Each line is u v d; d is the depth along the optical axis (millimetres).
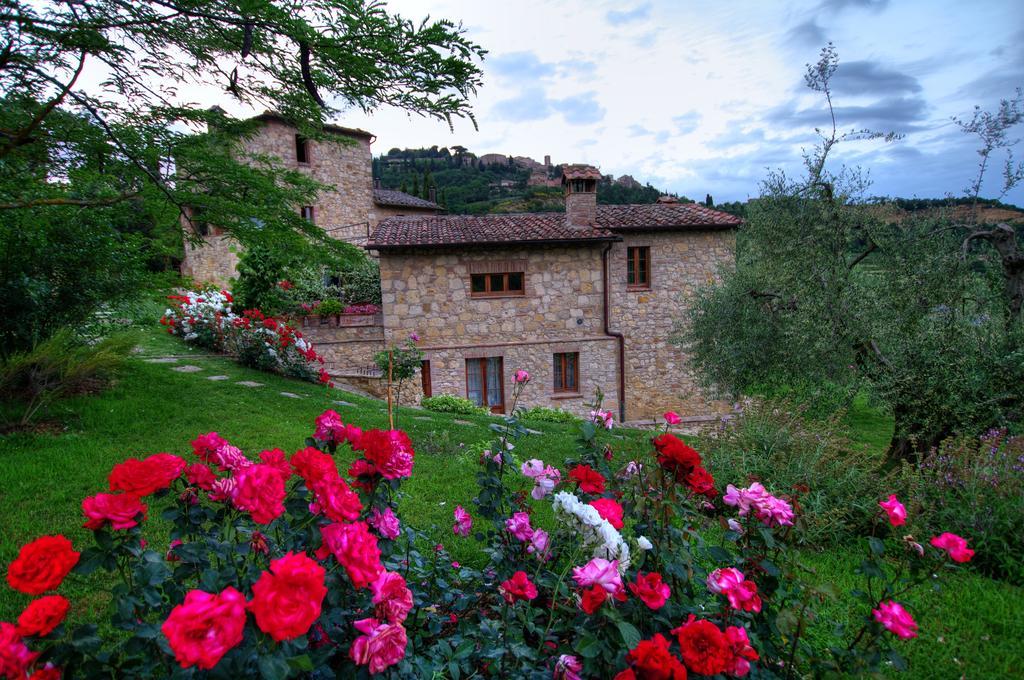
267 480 1646
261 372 9570
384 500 2033
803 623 1979
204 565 1717
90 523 1518
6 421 5461
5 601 2898
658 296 13461
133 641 1456
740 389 9781
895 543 4258
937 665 3008
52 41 3541
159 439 5625
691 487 2223
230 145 4590
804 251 8086
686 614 2021
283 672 1221
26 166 4414
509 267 12609
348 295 16906
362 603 1683
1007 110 7164
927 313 7051
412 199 24250
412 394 12188
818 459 5238
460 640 2107
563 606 1941
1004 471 4758
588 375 13062
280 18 3250
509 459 2600
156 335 11211
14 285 5629
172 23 3650
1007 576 4133
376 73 3543
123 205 5223
